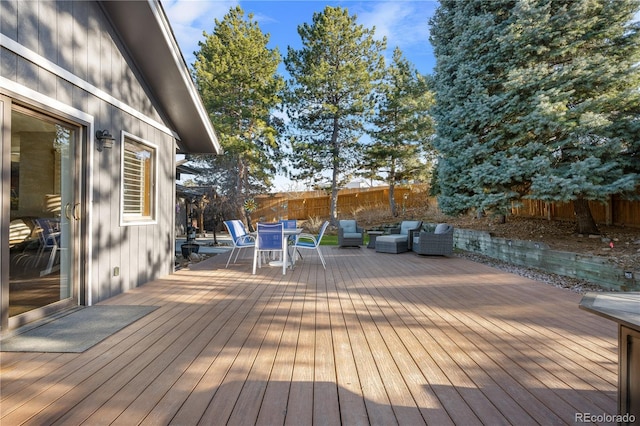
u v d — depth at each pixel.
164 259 5.98
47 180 3.56
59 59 3.57
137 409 1.87
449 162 8.77
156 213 5.70
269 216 18.72
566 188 6.53
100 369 2.34
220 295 4.50
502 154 7.67
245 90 15.59
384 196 17.59
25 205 3.32
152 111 5.71
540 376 2.29
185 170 9.53
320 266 7.02
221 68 14.99
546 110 6.70
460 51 8.27
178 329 3.16
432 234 8.21
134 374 2.27
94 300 4.07
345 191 18.38
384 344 2.83
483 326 3.31
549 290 4.87
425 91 14.32
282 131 17.69
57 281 3.65
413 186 16.42
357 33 15.05
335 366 2.41
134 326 3.24
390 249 9.01
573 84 7.00
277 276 5.89
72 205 3.86
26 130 3.36
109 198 4.42
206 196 15.14
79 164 3.94
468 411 1.87
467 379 2.24
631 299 1.68
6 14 2.94
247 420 1.77
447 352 2.68
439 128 9.09
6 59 2.95
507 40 7.26
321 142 16.34
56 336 2.95
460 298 4.39
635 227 7.48
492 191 7.88
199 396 2.00
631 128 6.49
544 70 6.96
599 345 2.84
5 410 1.85
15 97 3.02
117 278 4.55
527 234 8.70
